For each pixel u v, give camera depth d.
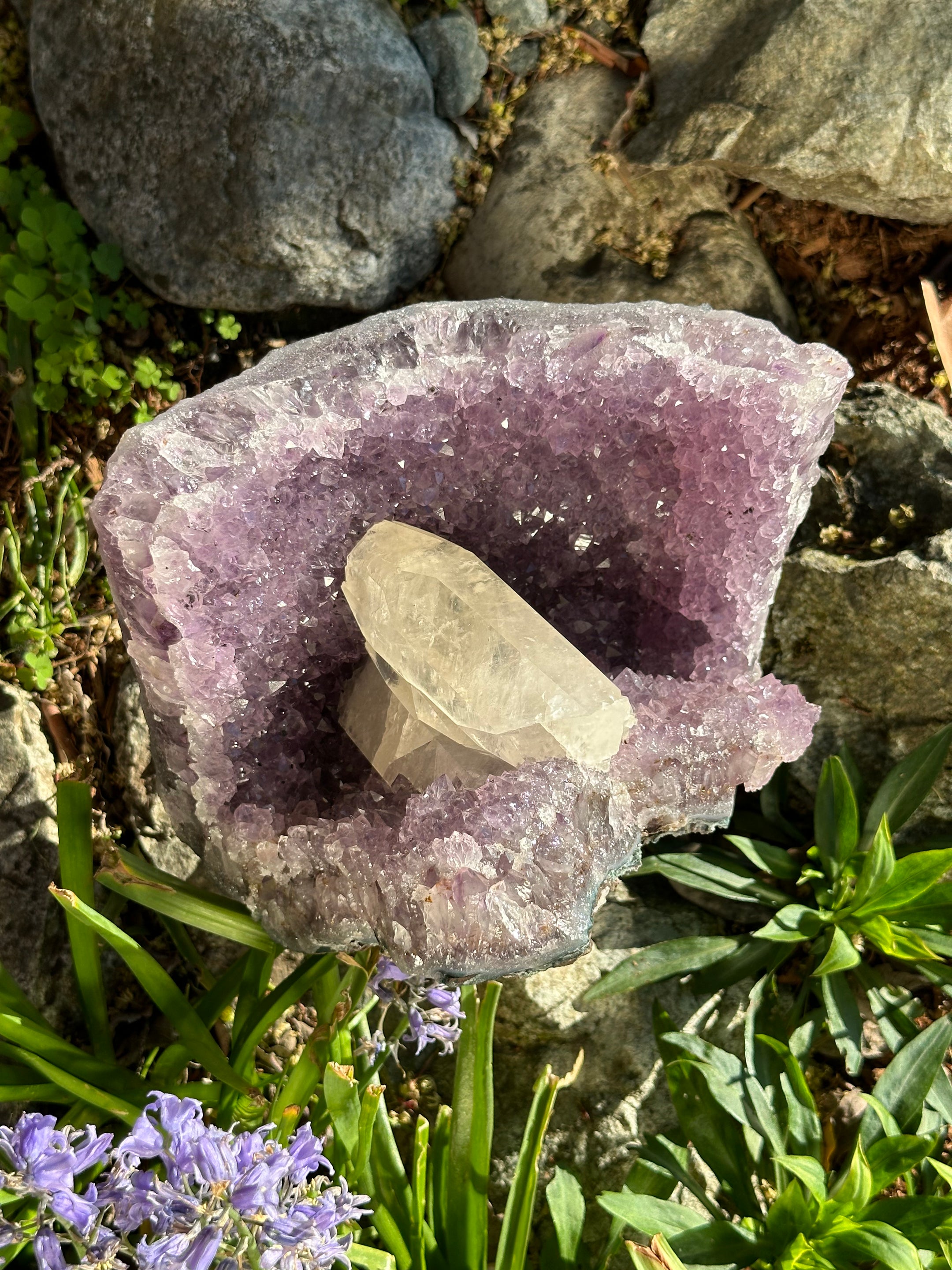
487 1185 0.36
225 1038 0.42
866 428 0.45
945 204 0.43
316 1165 0.28
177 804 0.30
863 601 0.43
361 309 0.47
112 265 0.44
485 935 0.27
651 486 0.34
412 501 0.33
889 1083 0.38
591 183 0.46
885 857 0.41
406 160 0.44
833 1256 0.35
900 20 0.41
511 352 0.31
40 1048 0.34
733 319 0.33
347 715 0.34
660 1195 0.38
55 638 0.43
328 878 0.28
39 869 0.40
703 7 0.44
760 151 0.42
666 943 0.42
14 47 0.44
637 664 0.38
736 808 0.47
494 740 0.30
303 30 0.41
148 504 0.28
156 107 0.42
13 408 0.43
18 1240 0.26
